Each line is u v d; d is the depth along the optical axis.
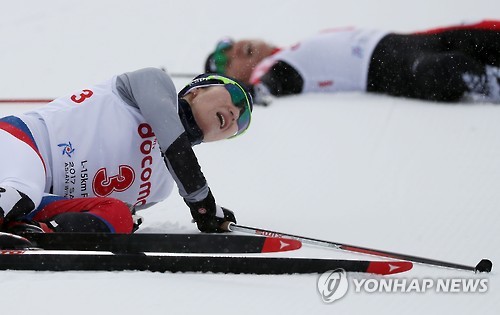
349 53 36.00
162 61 40.81
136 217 18.17
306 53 36.22
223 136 19.00
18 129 17.31
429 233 19.14
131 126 18.28
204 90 18.73
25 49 41.41
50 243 15.38
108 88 18.44
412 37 35.22
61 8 48.91
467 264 16.80
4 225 15.95
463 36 33.72
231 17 48.53
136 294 13.70
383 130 29.95
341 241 18.50
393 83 35.19
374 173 24.97
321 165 25.95
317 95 36.22
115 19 47.22
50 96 34.34
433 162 25.86
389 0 51.34
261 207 21.77
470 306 13.99
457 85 33.53
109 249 15.26
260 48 36.66
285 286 14.51
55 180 17.81
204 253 15.30
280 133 29.97
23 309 12.85
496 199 21.95
